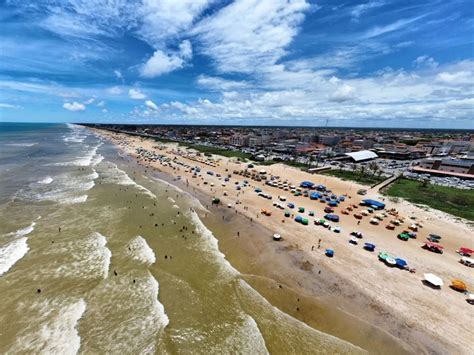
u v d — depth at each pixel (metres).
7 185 55.16
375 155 126.38
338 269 29.84
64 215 41.38
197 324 21.62
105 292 24.66
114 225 38.78
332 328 21.72
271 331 21.23
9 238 33.38
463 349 20.05
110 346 19.33
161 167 88.75
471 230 41.50
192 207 49.06
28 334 19.94
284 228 40.53
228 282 26.97
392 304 24.55
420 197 59.00
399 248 35.16
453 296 25.84
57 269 27.70
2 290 24.25
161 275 27.52
